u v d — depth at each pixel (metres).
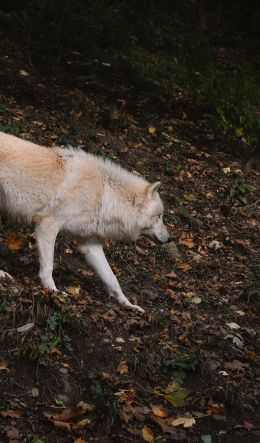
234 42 26.03
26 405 6.73
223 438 7.11
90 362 7.53
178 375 7.80
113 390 7.24
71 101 14.93
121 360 7.67
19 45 16.89
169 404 7.41
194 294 9.68
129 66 18.17
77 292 8.68
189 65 20.75
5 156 8.02
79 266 9.70
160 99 16.91
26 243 9.57
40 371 7.13
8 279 8.16
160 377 7.73
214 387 7.68
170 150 14.51
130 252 10.40
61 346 7.51
